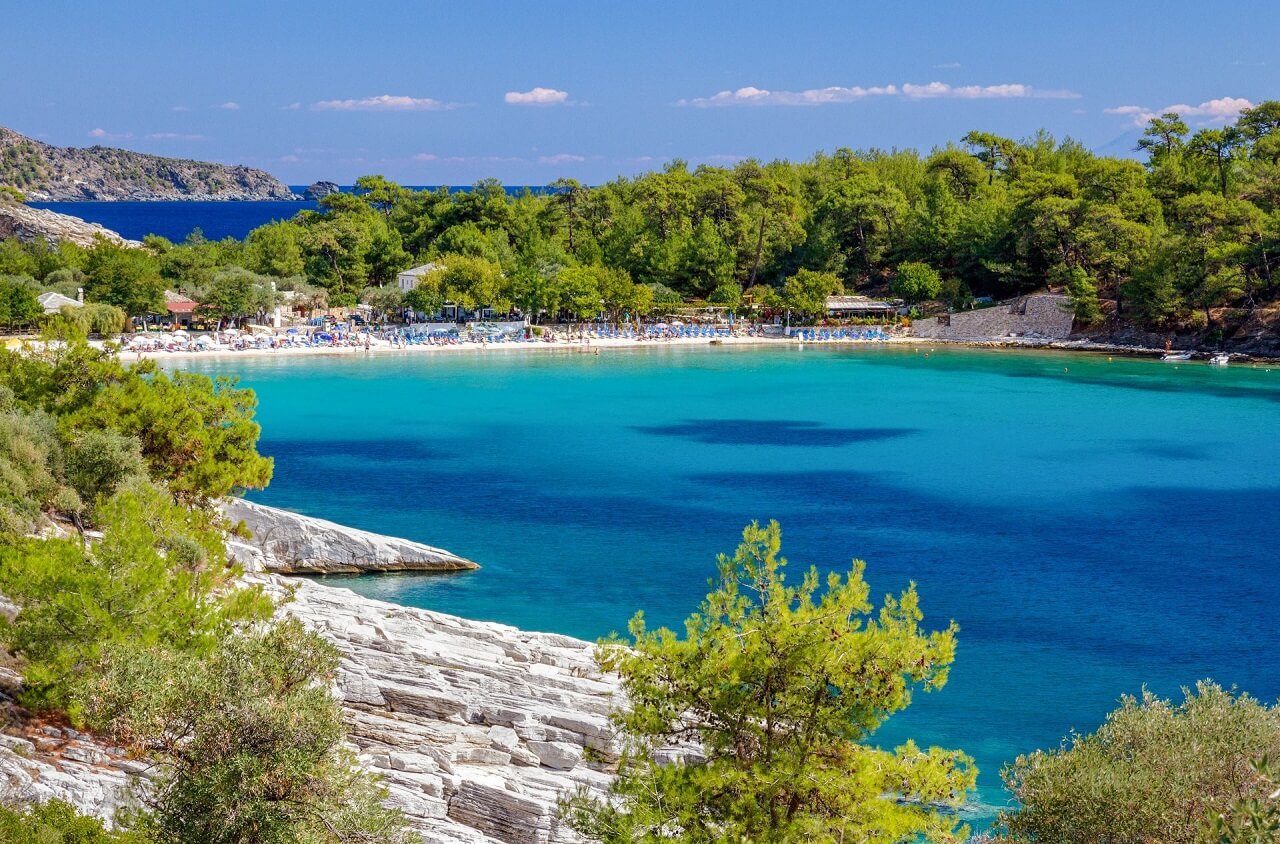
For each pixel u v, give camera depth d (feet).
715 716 86.02
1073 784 92.22
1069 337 632.79
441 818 116.88
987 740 157.07
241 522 211.61
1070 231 631.97
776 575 88.63
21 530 154.92
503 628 180.96
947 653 82.79
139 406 199.41
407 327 642.22
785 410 444.14
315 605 183.62
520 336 634.84
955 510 286.25
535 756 134.10
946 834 82.12
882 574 231.71
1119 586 224.53
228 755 86.12
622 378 524.52
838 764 82.74
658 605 211.41
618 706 145.28
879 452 362.94
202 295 599.57
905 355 603.67
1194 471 333.83
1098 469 336.90
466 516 277.23
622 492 304.50
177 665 94.73
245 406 220.02
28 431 180.55
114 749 110.93
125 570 116.67
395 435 383.45
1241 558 243.81
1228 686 174.09
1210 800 88.43
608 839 81.30
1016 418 426.10
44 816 92.48
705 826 80.48
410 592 219.20
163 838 86.22
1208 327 587.27
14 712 113.09
